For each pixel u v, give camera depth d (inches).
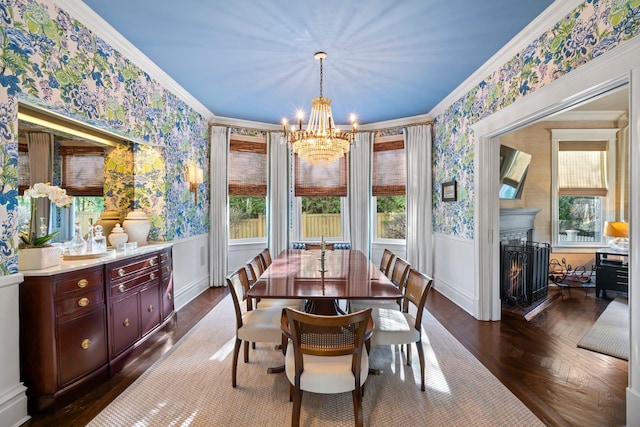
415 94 158.2
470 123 145.0
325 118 125.5
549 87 92.7
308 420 72.8
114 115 106.0
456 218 161.2
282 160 207.9
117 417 74.1
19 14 72.9
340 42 108.7
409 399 80.6
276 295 81.7
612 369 95.4
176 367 97.5
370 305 105.9
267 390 85.0
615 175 202.5
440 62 123.8
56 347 76.5
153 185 138.6
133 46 110.3
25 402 73.6
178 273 153.3
